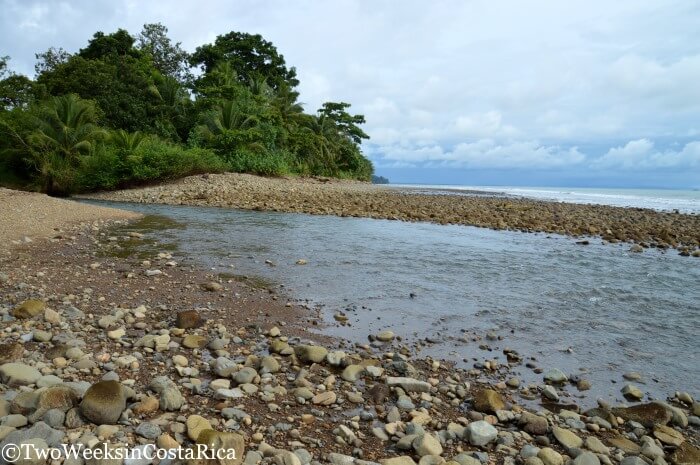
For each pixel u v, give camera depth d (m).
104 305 5.84
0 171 26.48
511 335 5.71
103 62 34.75
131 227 12.73
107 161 25.38
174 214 16.58
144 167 25.56
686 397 4.24
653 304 7.25
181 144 33.47
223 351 4.64
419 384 4.11
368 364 4.52
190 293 6.66
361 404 3.78
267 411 3.53
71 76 31.86
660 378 4.71
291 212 18.53
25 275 6.91
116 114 31.91
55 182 25.14
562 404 4.08
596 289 8.02
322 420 3.49
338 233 13.20
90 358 4.18
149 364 4.21
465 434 3.35
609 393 4.34
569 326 6.12
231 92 38.78
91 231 11.56
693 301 7.44
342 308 6.42
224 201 21.34
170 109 37.00
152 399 3.39
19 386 3.46
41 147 25.55
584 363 4.98
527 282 8.34
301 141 44.75
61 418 3.02
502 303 7.00
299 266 8.80
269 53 55.25
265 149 35.69
